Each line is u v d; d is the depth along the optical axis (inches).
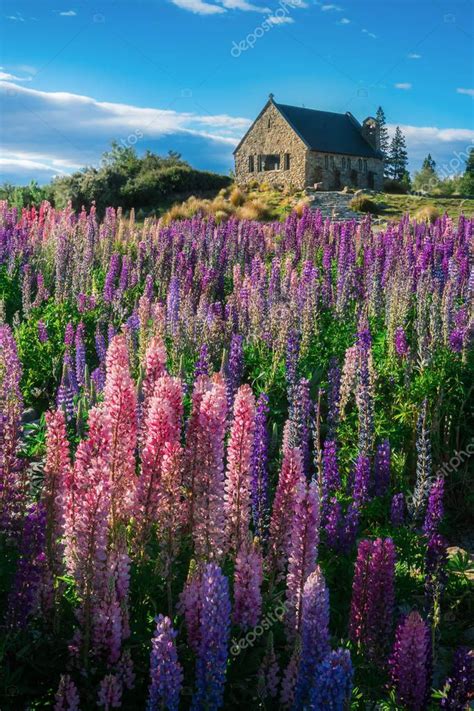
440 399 323.0
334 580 223.9
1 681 147.3
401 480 310.3
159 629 137.9
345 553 230.8
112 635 148.6
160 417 167.8
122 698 150.9
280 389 369.1
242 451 178.5
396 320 401.4
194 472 171.9
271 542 184.1
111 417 171.2
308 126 2559.1
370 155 2655.0
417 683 173.2
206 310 435.2
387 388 358.6
